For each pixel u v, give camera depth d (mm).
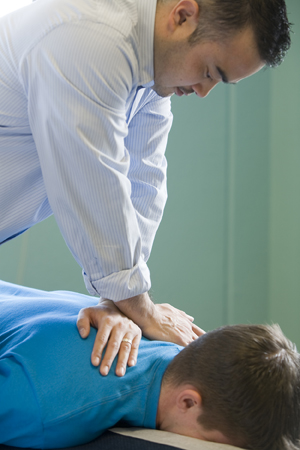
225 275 2910
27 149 1149
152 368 1050
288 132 2939
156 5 1004
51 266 2848
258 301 2867
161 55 1030
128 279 1091
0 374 976
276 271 2875
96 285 1113
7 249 2803
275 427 932
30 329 1070
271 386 932
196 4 973
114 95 1010
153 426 1020
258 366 945
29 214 1246
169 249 2984
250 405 928
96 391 966
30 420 931
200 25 985
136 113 1304
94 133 1019
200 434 982
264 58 1009
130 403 1004
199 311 2916
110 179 1050
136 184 1348
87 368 989
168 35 1008
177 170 3023
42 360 983
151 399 1017
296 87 2957
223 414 945
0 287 1432
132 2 995
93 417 954
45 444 956
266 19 967
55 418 930
